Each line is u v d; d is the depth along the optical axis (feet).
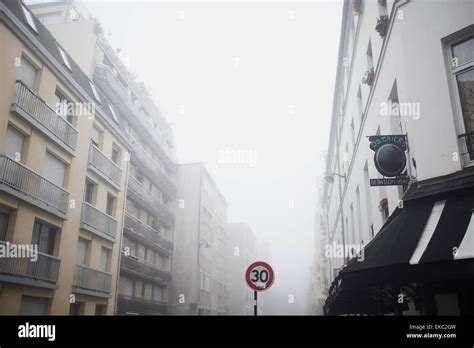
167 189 126.93
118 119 87.71
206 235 141.59
